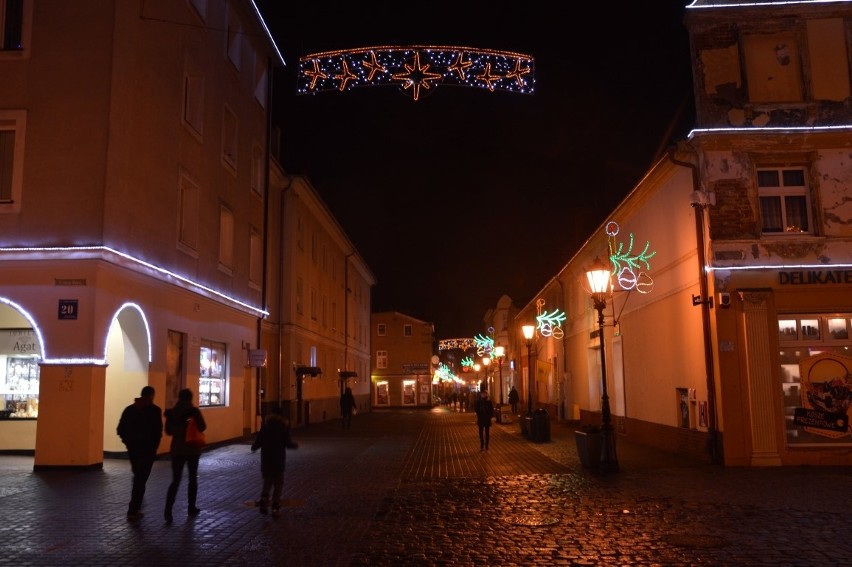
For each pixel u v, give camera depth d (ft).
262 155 88.28
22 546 27.20
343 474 49.44
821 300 50.52
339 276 152.15
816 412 50.16
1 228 49.24
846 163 51.96
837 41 53.21
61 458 47.14
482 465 54.54
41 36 50.98
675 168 57.62
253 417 83.46
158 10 57.77
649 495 38.88
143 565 24.59
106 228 49.24
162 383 57.82
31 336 56.59
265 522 32.14
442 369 258.57
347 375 140.56
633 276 70.59
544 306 130.62
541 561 25.52
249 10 80.38
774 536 28.58
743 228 51.37
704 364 52.21
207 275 68.23
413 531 30.45
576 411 101.55
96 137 49.83
